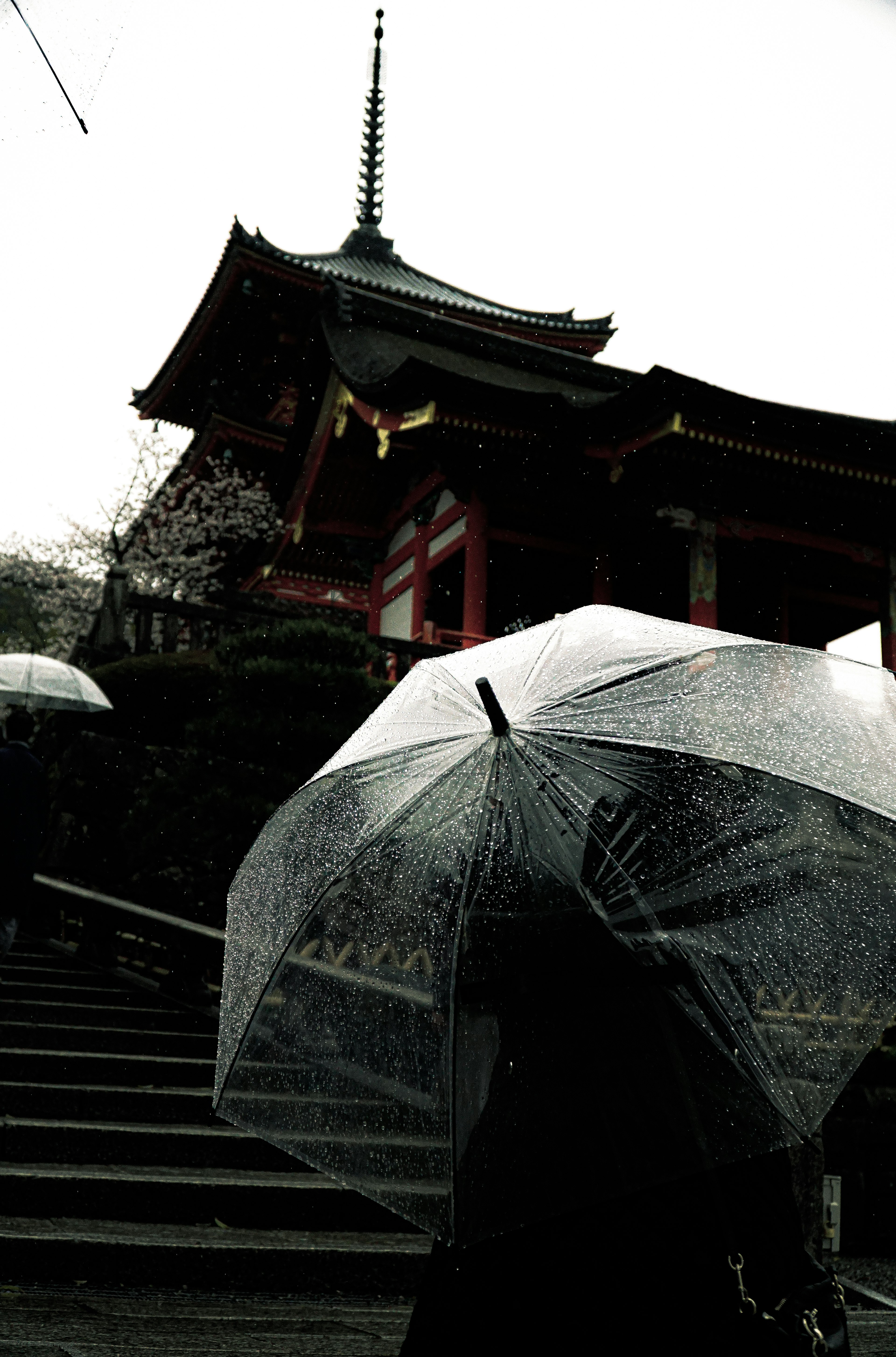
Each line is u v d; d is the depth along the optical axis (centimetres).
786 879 181
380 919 186
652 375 1745
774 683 185
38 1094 624
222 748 1123
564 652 194
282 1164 598
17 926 721
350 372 1978
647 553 2445
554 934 169
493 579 2636
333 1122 182
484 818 179
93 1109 630
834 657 197
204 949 811
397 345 2241
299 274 2623
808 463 1939
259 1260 471
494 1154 164
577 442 1906
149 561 2745
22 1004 762
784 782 184
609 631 197
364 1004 183
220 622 1612
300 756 1141
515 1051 167
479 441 1902
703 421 1850
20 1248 446
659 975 167
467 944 173
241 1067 196
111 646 1539
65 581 2753
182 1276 461
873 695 190
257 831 1091
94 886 1291
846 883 185
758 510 2162
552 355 2488
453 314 3072
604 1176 159
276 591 2614
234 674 1153
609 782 177
